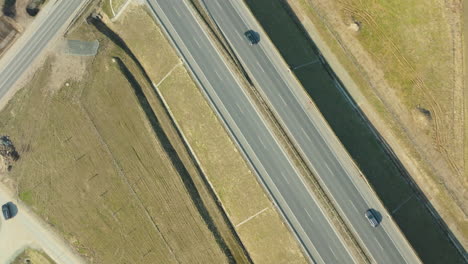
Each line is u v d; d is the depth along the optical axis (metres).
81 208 65.06
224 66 58.72
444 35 55.50
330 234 53.62
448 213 54.03
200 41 59.91
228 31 59.09
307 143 55.50
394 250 52.12
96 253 64.44
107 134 64.75
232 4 59.41
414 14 56.53
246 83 57.31
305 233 54.28
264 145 56.47
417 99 55.94
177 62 61.22
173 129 63.06
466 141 53.94
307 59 58.62
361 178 53.78
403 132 55.94
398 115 56.34
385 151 56.47
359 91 57.69
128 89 64.31
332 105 57.12
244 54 58.28
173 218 62.06
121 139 64.25
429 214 54.69
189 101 60.97
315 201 54.41
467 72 54.38
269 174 56.03
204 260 60.62
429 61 55.88
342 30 58.44
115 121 64.56
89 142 65.19
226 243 60.22
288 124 56.22
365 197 53.62
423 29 56.22
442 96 55.16
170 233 62.09
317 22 59.25
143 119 63.56
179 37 60.69
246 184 57.62
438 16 55.69
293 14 60.19
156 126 63.59
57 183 65.88
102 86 65.31
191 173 62.06
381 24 57.53
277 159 55.94
